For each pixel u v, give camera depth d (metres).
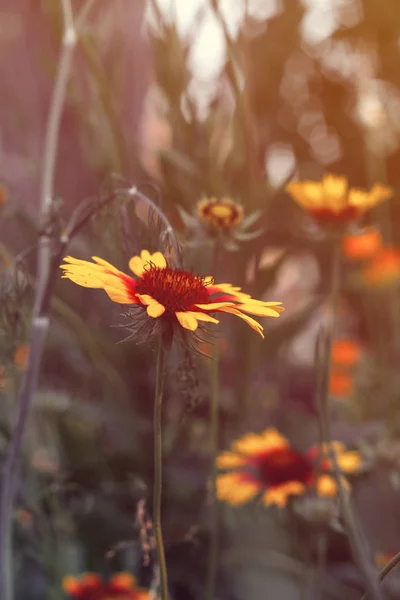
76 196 0.88
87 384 0.85
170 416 0.81
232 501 0.70
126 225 0.60
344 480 0.66
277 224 0.84
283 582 0.77
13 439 0.63
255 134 0.77
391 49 1.05
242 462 0.72
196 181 0.76
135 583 0.74
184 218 0.66
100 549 0.78
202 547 0.78
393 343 1.01
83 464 0.80
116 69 0.81
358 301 1.30
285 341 0.82
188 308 0.52
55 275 0.62
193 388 0.56
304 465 0.70
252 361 0.81
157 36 0.77
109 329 0.86
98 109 0.78
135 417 0.81
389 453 0.71
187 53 0.77
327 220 0.69
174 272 0.53
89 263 0.52
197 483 0.80
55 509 0.76
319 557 0.68
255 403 0.85
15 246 0.79
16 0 0.88
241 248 0.76
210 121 0.77
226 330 0.84
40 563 0.77
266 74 0.88
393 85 1.07
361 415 0.91
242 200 0.76
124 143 0.78
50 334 0.82
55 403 0.77
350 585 0.74
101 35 0.79
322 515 0.66
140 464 0.80
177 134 0.77
